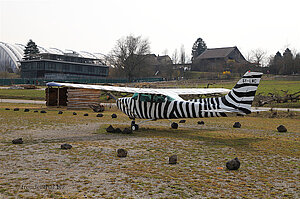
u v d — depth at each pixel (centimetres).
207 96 3581
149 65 10538
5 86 8275
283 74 8862
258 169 882
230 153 1090
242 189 709
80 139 1355
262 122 2222
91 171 832
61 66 10762
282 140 1378
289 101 3588
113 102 4053
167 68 11338
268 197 660
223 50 12081
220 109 1416
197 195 665
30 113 2652
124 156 1006
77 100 3316
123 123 2047
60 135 1469
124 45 9625
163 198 643
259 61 9612
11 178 755
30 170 831
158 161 959
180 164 927
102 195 652
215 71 10631
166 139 1380
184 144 1259
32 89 6712
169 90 1770
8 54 13325
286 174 834
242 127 1892
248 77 1342
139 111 1703
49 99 3534
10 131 1569
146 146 1203
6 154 1023
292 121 2303
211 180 773
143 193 670
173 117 1566
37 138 1367
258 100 3503
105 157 998
